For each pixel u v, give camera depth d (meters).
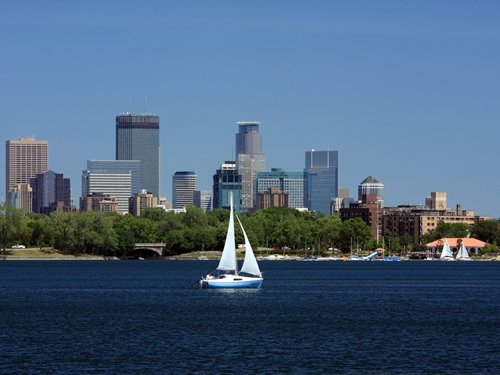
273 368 103.31
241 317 154.50
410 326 141.62
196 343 122.19
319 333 132.62
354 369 102.81
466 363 106.44
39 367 103.38
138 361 107.44
